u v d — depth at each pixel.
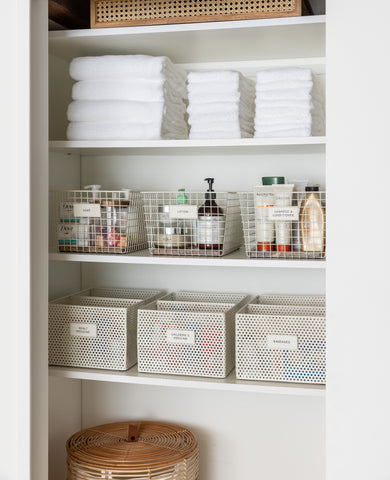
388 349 1.46
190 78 1.73
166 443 1.94
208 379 1.74
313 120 1.73
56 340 1.86
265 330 1.71
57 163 2.06
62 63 2.08
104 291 2.21
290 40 1.77
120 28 1.71
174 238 1.78
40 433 1.69
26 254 1.62
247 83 1.82
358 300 1.47
